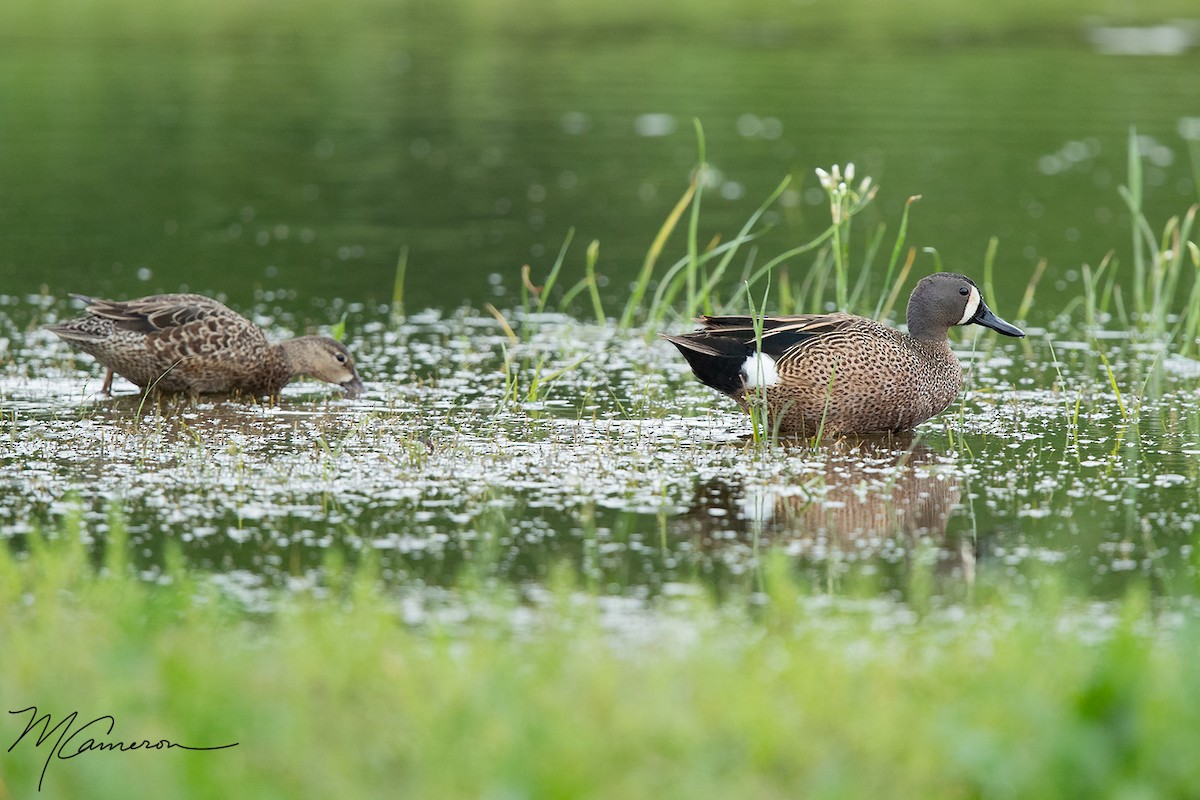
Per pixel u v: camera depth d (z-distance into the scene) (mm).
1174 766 6340
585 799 6031
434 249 20094
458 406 13570
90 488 10938
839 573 9344
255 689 6922
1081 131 27047
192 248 19891
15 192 22547
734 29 39375
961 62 34188
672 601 8758
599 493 10992
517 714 6523
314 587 8961
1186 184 23375
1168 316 17344
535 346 15875
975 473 11617
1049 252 19969
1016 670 7004
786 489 11148
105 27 37906
